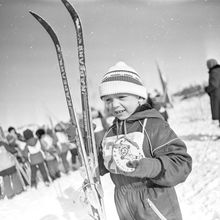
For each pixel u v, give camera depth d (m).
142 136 1.87
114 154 1.92
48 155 7.66
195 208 3.75
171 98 21.53
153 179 1.80
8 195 6.63
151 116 1.90
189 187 4.50
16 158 7.88
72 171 8.27
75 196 5.44
